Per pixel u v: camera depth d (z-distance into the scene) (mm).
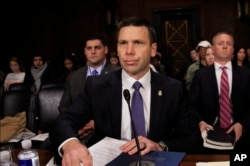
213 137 1921
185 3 7934
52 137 1385
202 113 2529
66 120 1420
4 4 7879
